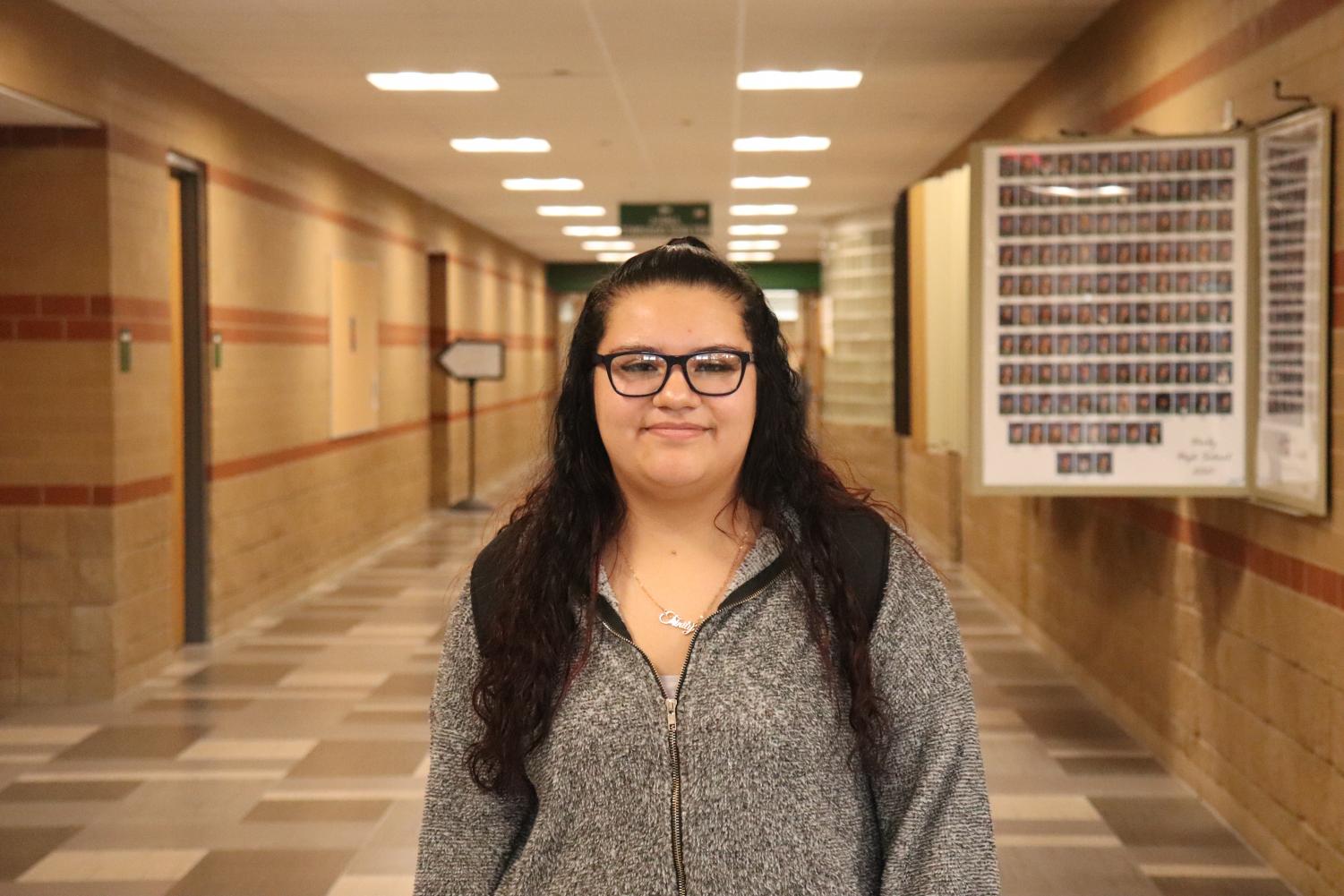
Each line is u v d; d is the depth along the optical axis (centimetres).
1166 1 546
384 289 1233
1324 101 388
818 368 2667
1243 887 410
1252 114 451
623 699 145
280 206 931
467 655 158
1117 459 467
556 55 728
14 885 419
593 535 155
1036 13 645
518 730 149
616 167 1188
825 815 143
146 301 690
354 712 633
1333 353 382
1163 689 542
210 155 792
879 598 151
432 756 159
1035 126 798
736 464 153
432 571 1079
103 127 645
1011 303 471
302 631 832
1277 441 425
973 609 901
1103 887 411
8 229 645
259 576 880
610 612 151
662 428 151
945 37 695
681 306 152
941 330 812
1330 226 382
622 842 142
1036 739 580
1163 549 540
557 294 2589
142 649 688
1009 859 435
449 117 921
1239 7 461
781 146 1069
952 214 789
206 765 548
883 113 919
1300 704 401
